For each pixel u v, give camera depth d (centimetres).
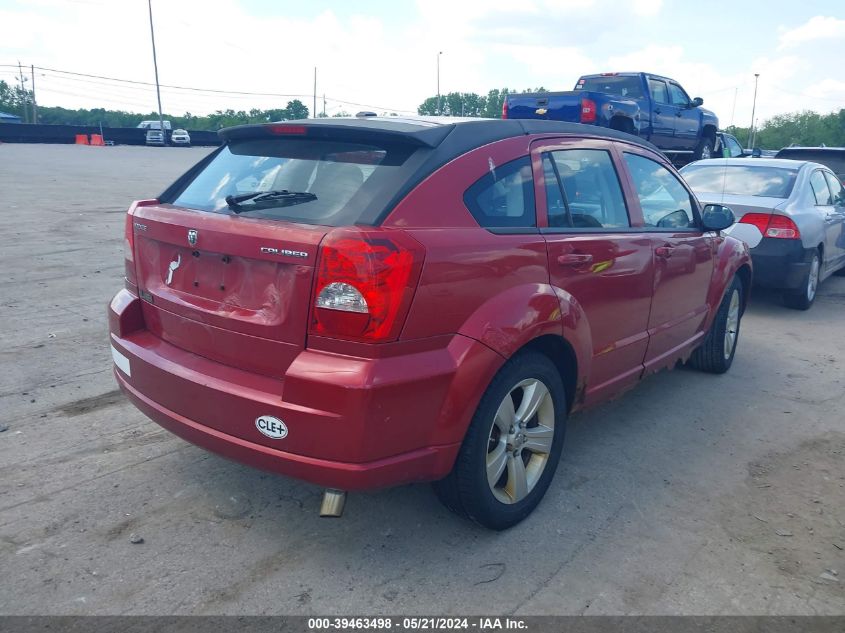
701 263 515
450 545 340
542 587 311
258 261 300
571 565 328
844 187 1029
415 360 292
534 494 363
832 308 874
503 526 349
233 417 304
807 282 821
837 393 565
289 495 378
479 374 308
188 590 300
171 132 5931
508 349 320
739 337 729
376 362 282
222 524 349
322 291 281
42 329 637
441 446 307
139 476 391
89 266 907
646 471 424
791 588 317
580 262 372
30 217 1320
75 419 457
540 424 366
